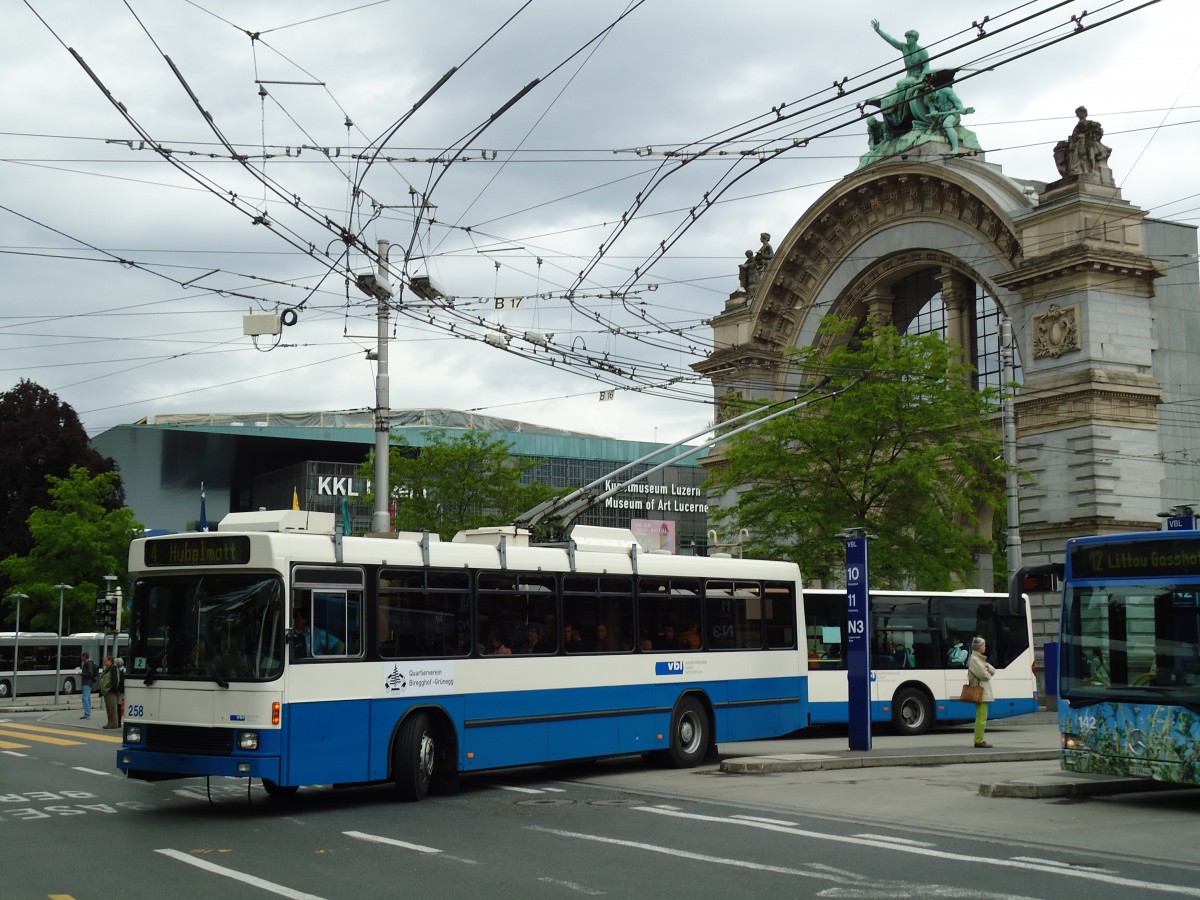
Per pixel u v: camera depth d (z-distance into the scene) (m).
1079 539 18.59
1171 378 49.19
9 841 14.71
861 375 43.00
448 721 19.06
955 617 33.62
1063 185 48.31
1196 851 13.55
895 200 56.25
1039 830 15.05
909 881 11.85
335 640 17.53
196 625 17.16
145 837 15.01
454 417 106.38
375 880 12.12
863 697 24.30
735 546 51.75
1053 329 48.41
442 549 19.38
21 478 73.75
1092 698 17.98
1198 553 17.14
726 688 23.78
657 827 15.45
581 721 21.08
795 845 14.01
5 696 65.81
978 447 43.53
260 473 109.44
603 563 21.95
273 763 16.47
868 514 43.75
